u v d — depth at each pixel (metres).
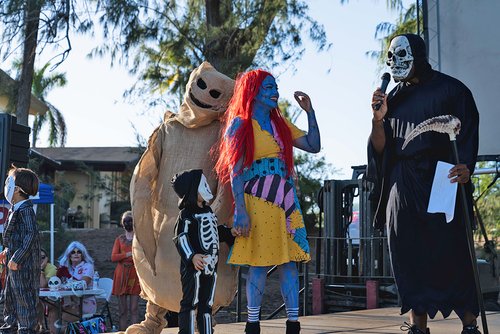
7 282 6.69
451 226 4.85
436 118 4.81
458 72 9.77
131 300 10.34
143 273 5.10
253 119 4.77
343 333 5.86
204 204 4.72
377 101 4.95
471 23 9.67
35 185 6.69
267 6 17.09
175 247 4.96
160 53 18.11
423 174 4.91
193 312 4.60
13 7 16.94
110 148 41.16
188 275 4.61
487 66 9.57
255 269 4.77
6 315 6.73
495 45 9.49
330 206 11.17
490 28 9.53
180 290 4.94
